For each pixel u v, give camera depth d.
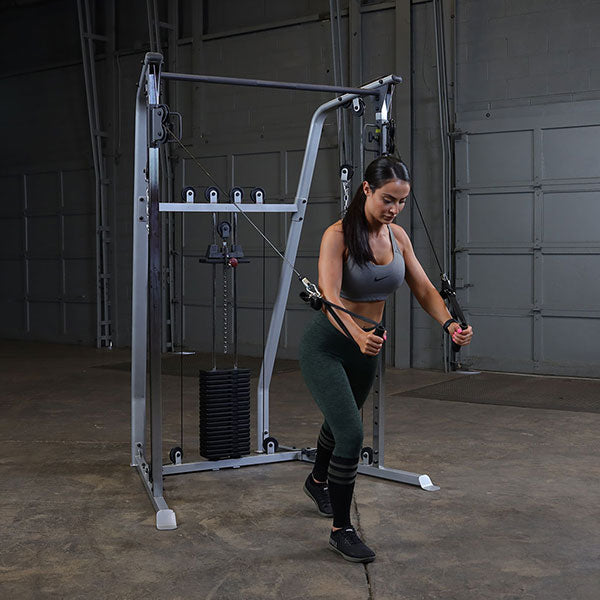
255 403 5.64
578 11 6.67
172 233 8.78
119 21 9.25
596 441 4.44
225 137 8.50
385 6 7.50
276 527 3.03
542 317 6.94
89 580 2.52
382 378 3.69
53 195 9.79
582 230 6.73
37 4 9.77
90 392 6.15
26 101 9.96
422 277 3.01
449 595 2.39
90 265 9.54
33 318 10.08
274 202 8.23
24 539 2.90
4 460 4.07
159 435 3.29
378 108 3.64
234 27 8.49
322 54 7.89
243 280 8.44
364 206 2.75
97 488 3.57
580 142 6.71
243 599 2.37
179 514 3.18
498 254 7.10
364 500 3.35
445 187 7.23
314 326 2.85
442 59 7.09
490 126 7.06
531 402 5.65
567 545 2.82
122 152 9.21
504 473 3.78
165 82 8.88
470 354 7.28
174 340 8.82
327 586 2.46
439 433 4.65
